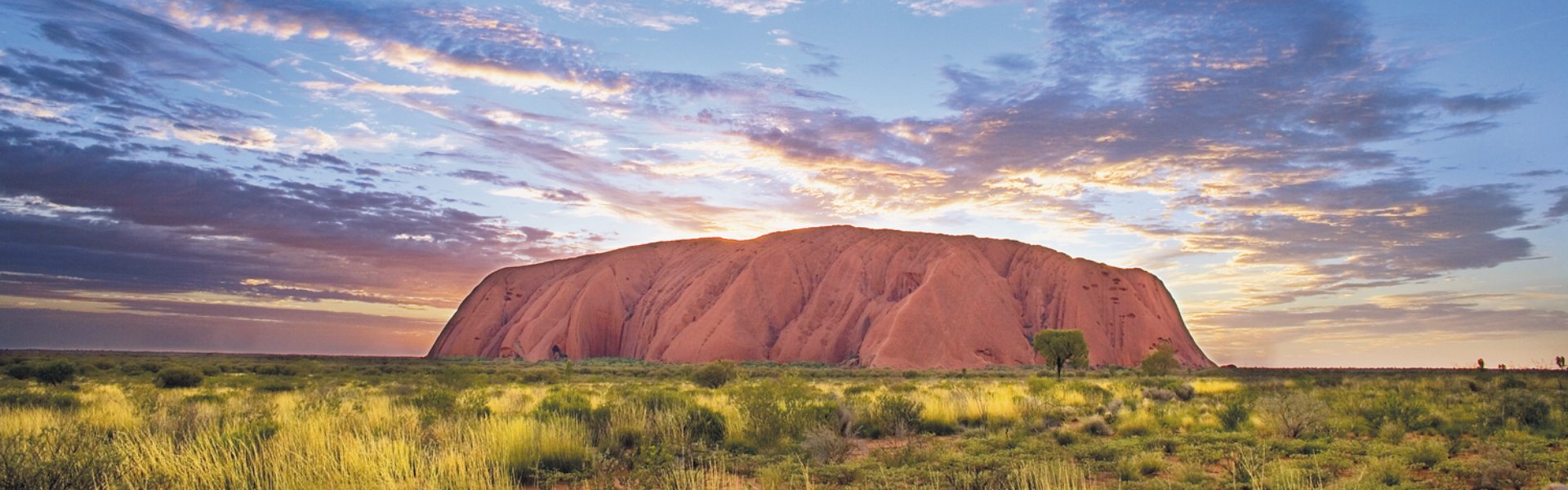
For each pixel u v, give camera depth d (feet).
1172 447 46.85
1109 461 40.50
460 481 29.04
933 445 46.96
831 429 49.03
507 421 42.93
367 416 48.70
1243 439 47.83
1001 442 48.11
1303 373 222.69
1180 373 237.86
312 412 49.06
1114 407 72.18
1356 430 56.03
